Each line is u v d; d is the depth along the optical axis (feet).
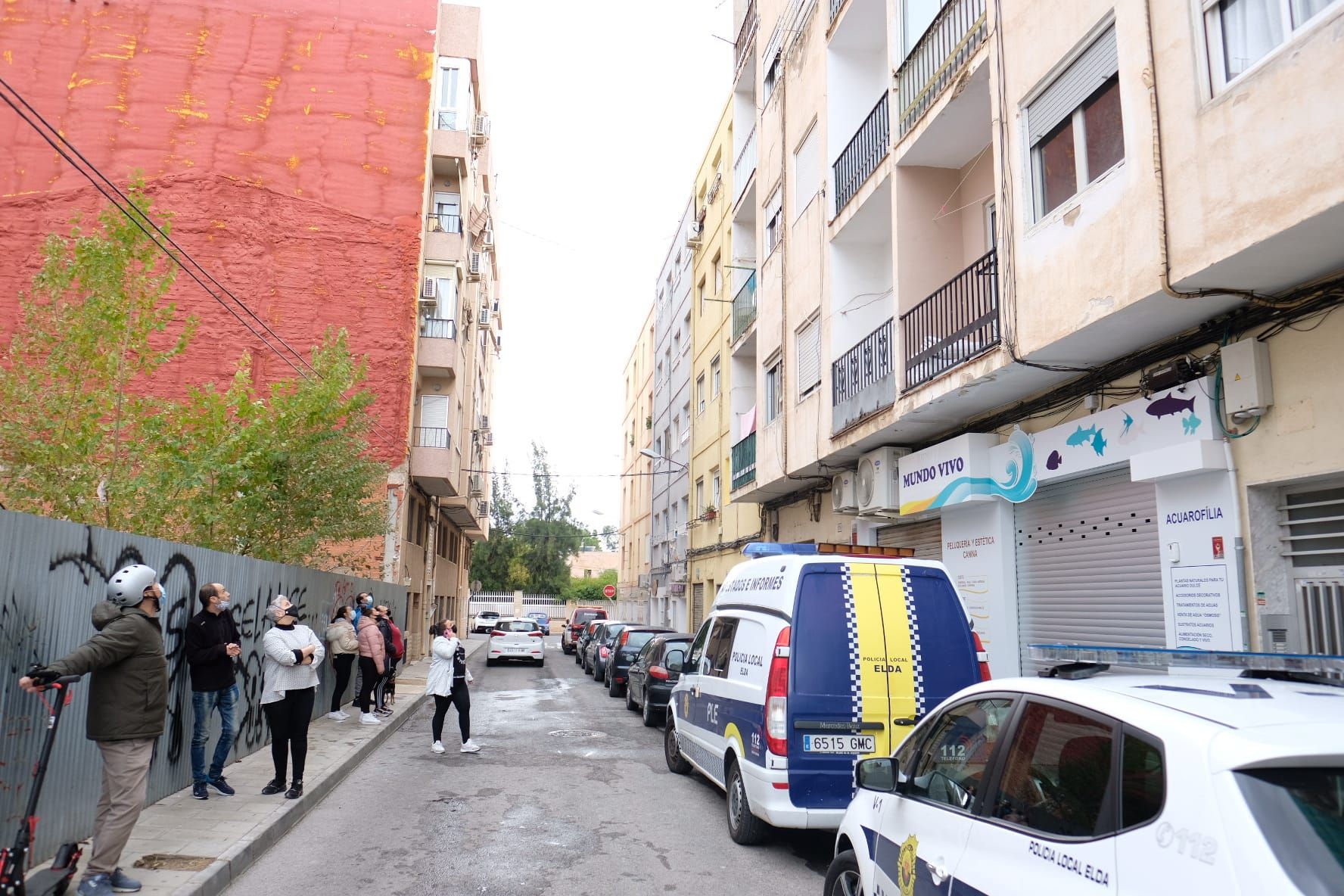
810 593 22.08
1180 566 24.44
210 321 78.33
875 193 41.29
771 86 62.18
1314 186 17.61
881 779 13.10
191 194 79.61
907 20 39.27
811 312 49.80
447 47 92.58
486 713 52.29
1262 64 18.99
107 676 17.03
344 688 44.91
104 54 80.74
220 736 28.48
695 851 22.66
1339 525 20.71
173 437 43.14
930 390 33.55
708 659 28.35
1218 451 23.07
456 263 88.02
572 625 123.34
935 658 22.13
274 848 22.35
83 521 38.22
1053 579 31.45
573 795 29.25
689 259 101.14
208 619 26.07
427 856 21.85
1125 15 23.48
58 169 77.61
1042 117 27.84
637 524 147.33
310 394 49.14
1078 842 8.99
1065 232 25.71
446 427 87.51
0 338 73.26
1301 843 7.03
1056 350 26.66
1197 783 7.80
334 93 84.33
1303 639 21.40
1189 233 20.86
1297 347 21.16
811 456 48.21
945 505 35.58
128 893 17.03
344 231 81.97
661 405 120.57
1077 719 10.01
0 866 14.96
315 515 48.65
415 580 90.99
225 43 83.05
